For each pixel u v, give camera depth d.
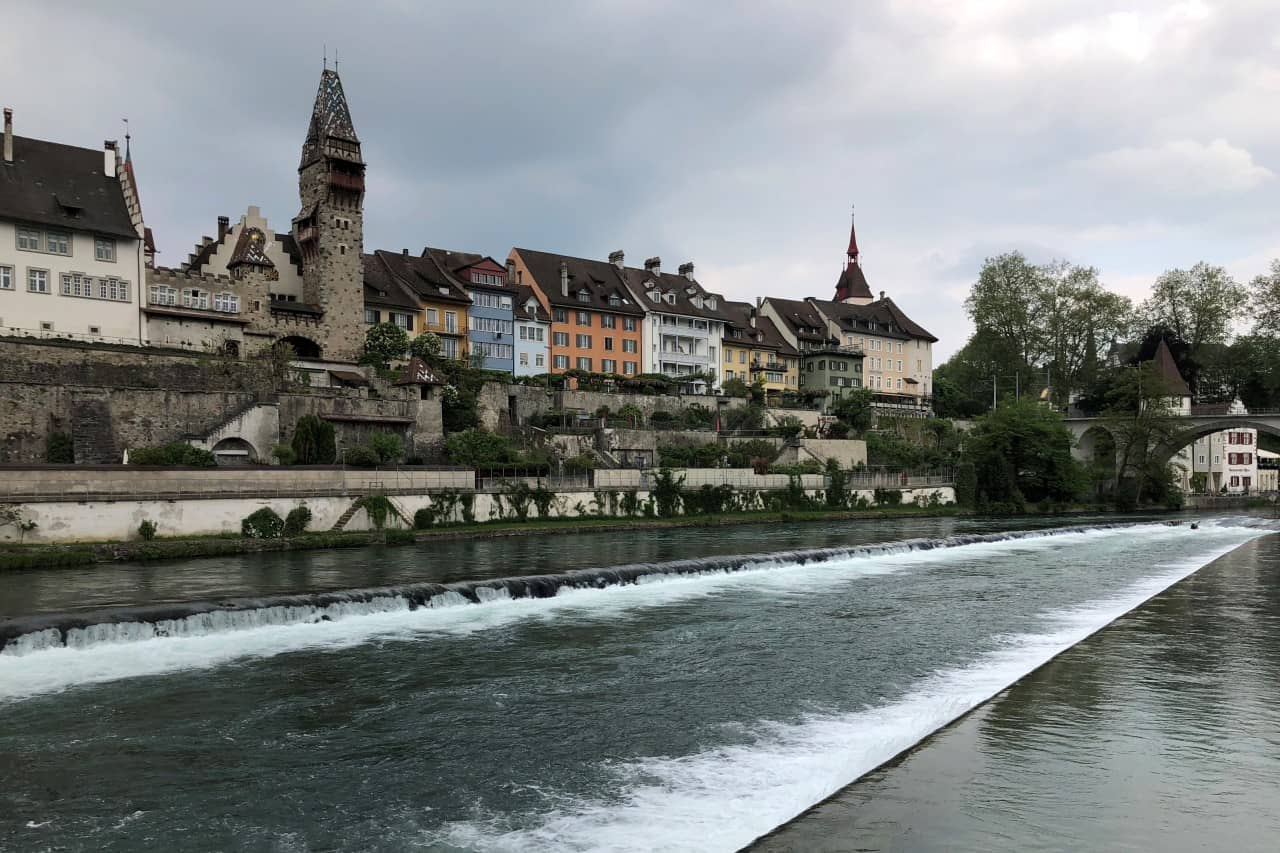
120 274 65.38
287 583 32.91
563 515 62.69
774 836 11.82
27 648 22.16
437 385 70.19
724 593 34.44
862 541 55.19
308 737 16.78
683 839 11.86
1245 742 15.72
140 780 14.63
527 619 28.47
